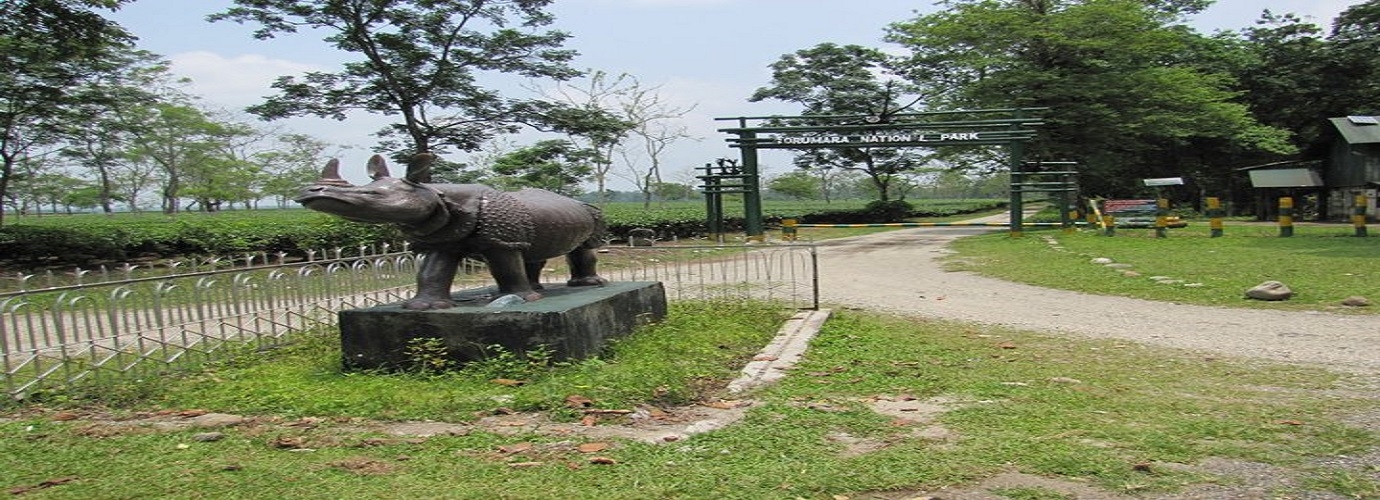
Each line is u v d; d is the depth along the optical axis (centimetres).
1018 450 449
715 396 601
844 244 2338
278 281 840
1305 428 490
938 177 6331
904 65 3622
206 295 754
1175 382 630
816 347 788
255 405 576
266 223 2014
